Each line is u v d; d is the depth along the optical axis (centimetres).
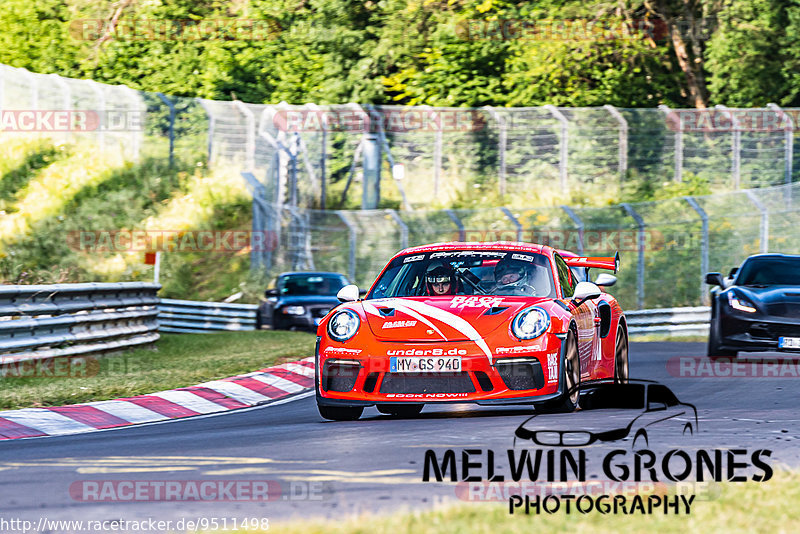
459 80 11769
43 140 11394
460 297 3072
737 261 9912
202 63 12531
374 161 10169
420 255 3350
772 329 4875
